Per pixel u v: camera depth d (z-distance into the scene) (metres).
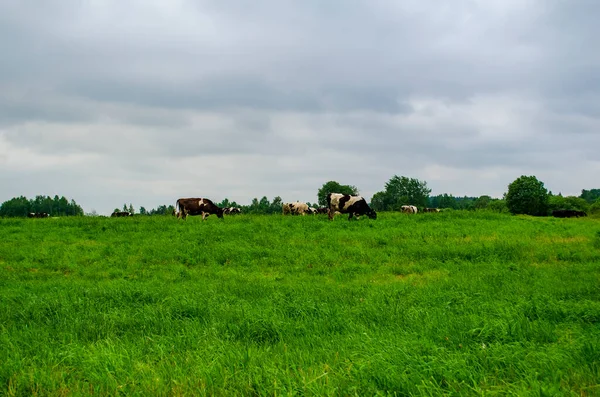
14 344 6.48
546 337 6.19
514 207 89.25
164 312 8.41
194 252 17.05
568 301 8.77
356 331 7.16
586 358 5.15
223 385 4.77
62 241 19.77
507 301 8.86
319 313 8.23
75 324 7.61
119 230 22.16
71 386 5.03
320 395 4.35
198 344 6.39
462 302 9.08
